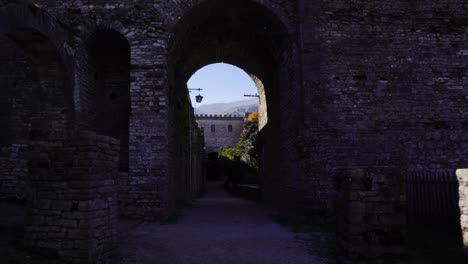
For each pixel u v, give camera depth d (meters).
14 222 7.16
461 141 11.56
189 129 20.94
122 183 10.56
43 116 10.86
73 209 5.28
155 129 10.84
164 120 10.90
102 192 5.74
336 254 6.62
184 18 11.62
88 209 5.26
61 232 5.26
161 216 10.49
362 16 11.88
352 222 6.10
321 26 11.67
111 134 12.89
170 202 12.05
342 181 6.62
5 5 8.21
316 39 11.59
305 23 11.63
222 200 22.00
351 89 11.51
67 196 5.32
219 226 10.05
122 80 13.16
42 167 5.46
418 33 11.95
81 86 11.30
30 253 5.25
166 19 11.33
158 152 10.77
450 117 11.65
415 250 6.62
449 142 11.52
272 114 15.56
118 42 12.43
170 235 8.40
